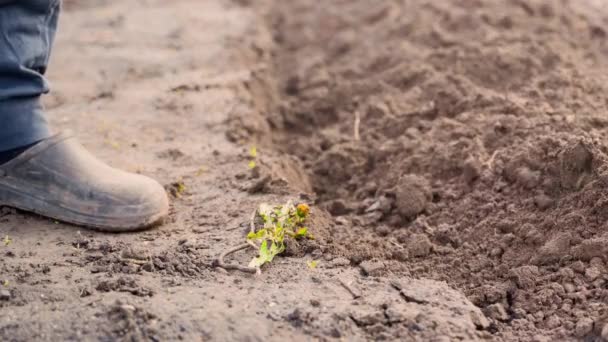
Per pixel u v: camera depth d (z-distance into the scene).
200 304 2.07
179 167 2.47
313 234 2.24
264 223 2.25
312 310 2.06
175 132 2.62
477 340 2.04
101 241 2.22
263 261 2.16
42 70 2.28
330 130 2.71
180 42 3.14
